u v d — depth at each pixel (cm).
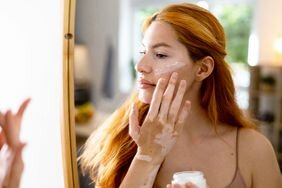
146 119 62
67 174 82
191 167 73
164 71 64
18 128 47
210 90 73
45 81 88
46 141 90
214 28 67
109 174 78
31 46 89
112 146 79
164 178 73
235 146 74
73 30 81
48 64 86
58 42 83
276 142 84
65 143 82
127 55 96
